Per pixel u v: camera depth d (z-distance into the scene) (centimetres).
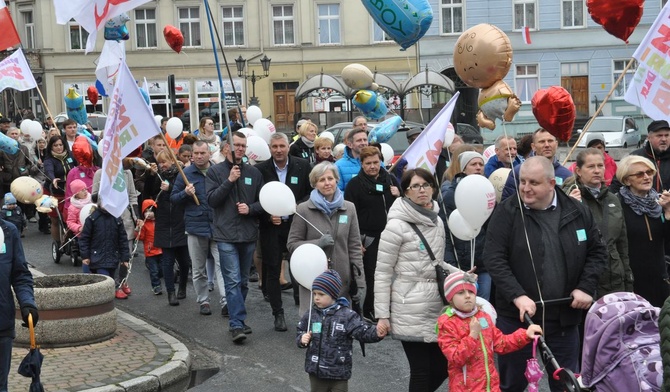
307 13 4719
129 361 866
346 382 692
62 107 4897
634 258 798
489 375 604
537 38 4562
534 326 584
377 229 1023
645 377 478
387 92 3416
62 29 4856
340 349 683
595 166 764
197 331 1028
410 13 914
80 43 4891
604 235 760
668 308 429
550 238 636
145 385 801
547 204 640
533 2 4566
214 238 987
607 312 500
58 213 1435
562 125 757
